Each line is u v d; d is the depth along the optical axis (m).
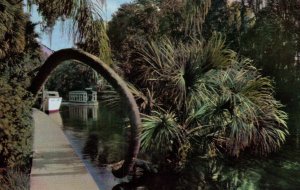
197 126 9.98
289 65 27.14
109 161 10.41
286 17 27.39
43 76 10.50
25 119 7.92
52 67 10.20
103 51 9.47
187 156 9.78
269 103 11.02
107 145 12.90
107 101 10.30
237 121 9.80
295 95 26.20
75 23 9.20
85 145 12.91
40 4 9.51
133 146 8.43
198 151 9.96
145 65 10.12
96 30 9.26
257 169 9.73
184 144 9.73
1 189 6.27
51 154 9.41
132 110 8.42
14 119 7.45
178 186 8.38
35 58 12.63
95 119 22.12
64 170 7.82
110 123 19.77
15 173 6.89
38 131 13.63
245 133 9.97
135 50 10.50
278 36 27.48
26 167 7.83
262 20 28.16
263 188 8.47
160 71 9.91
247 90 10.05
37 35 11.41
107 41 9.47
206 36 29.64
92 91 39.22
